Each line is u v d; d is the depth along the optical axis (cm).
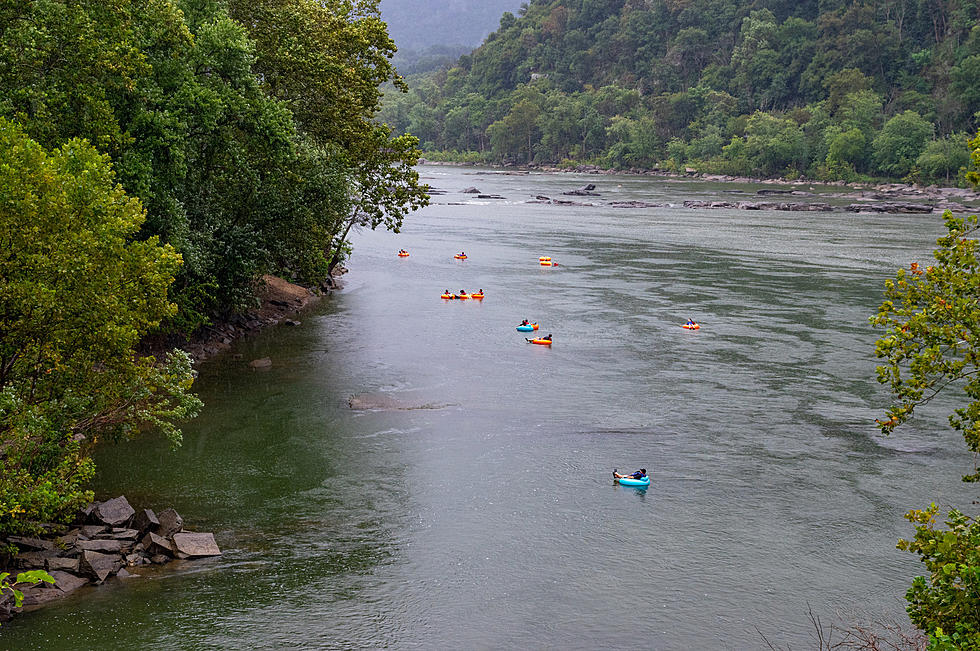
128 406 2277
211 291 4203
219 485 2559
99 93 2792
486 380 3738
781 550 2202
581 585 2006
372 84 4731
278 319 4922
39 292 1936
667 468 2753
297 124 4209
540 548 2194
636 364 4031
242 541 2203
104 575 1973
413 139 4884
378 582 2002
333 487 2564
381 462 2769
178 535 2155
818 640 1788
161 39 3166
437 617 1850
